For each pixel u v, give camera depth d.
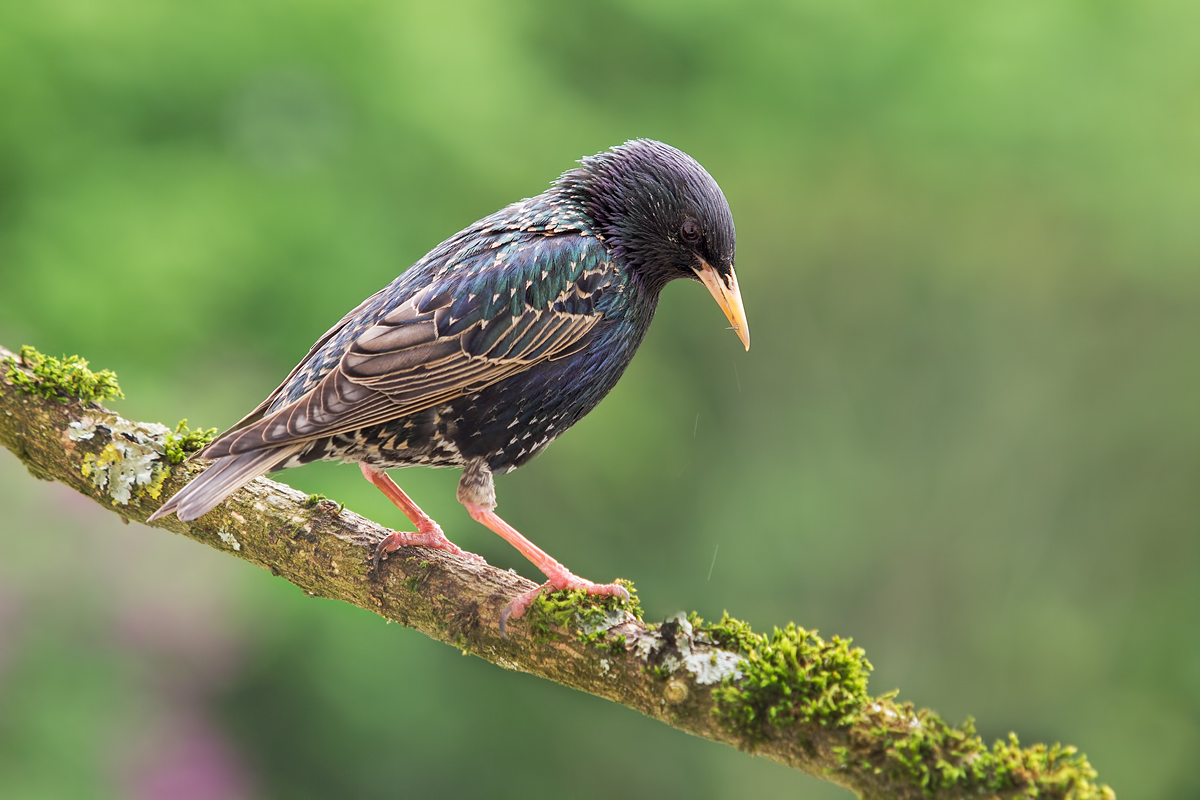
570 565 18.91
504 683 15.34
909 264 22.88
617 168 6.75
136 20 13.59
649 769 17.36
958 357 23.23
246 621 11.73
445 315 6.15
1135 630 21.38
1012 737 4.35
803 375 23.33
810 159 21.08
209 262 12.85
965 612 22.06
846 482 22.62
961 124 19.45
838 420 23.16
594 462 17.33
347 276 13.87
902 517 22.61
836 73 19.48
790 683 4.59
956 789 4.29
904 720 4.48
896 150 20.70
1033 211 21.67
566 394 6.50
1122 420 22.67
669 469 19.39
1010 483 22.80
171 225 13.00
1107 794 4.16
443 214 16.28
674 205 6.66
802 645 4.70
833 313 23.19
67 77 13.42
